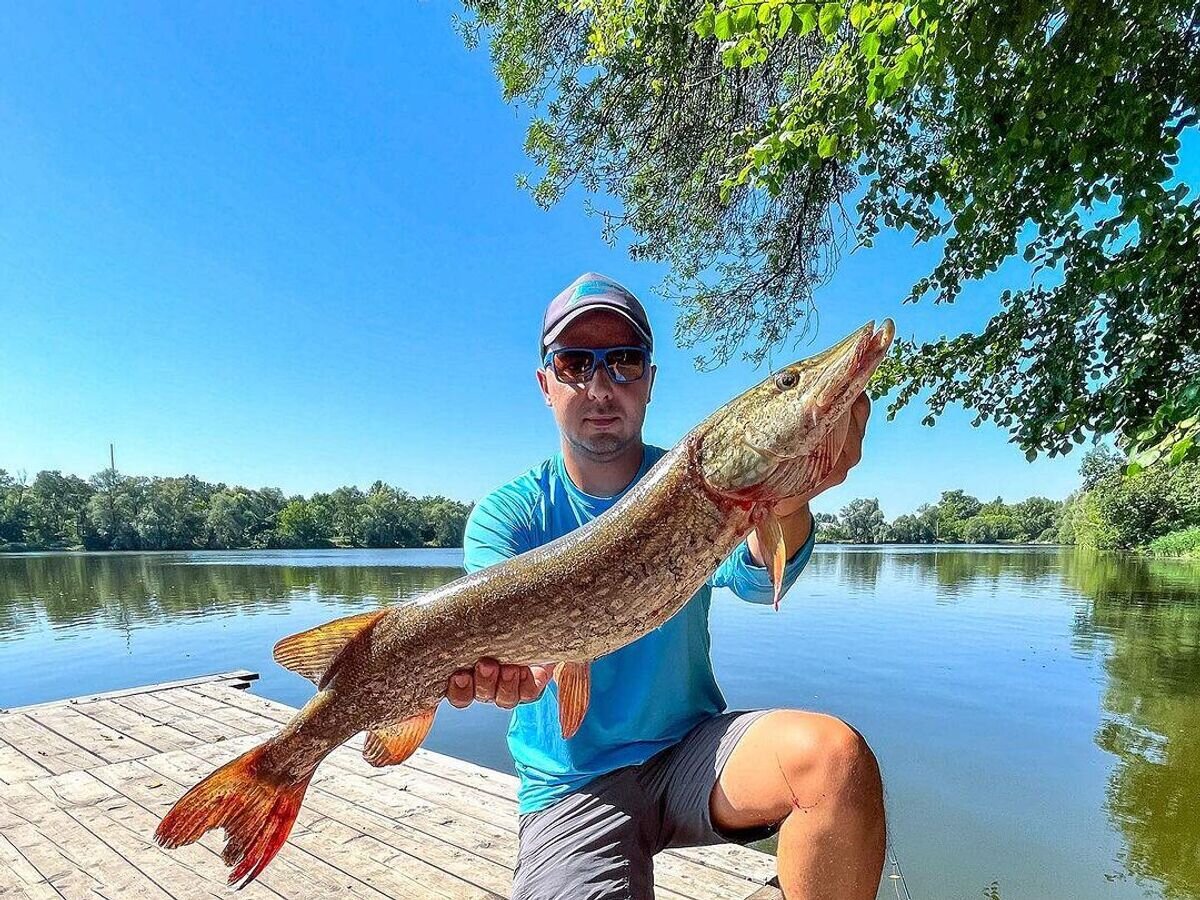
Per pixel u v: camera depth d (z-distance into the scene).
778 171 1.90
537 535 1.02
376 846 1.38
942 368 2.64
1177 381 1.81
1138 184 1.63
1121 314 2.02
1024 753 3.06
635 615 0.84
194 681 2.75
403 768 1.78
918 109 2.23
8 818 1.51
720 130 3.21
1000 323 2.47
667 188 3.62
